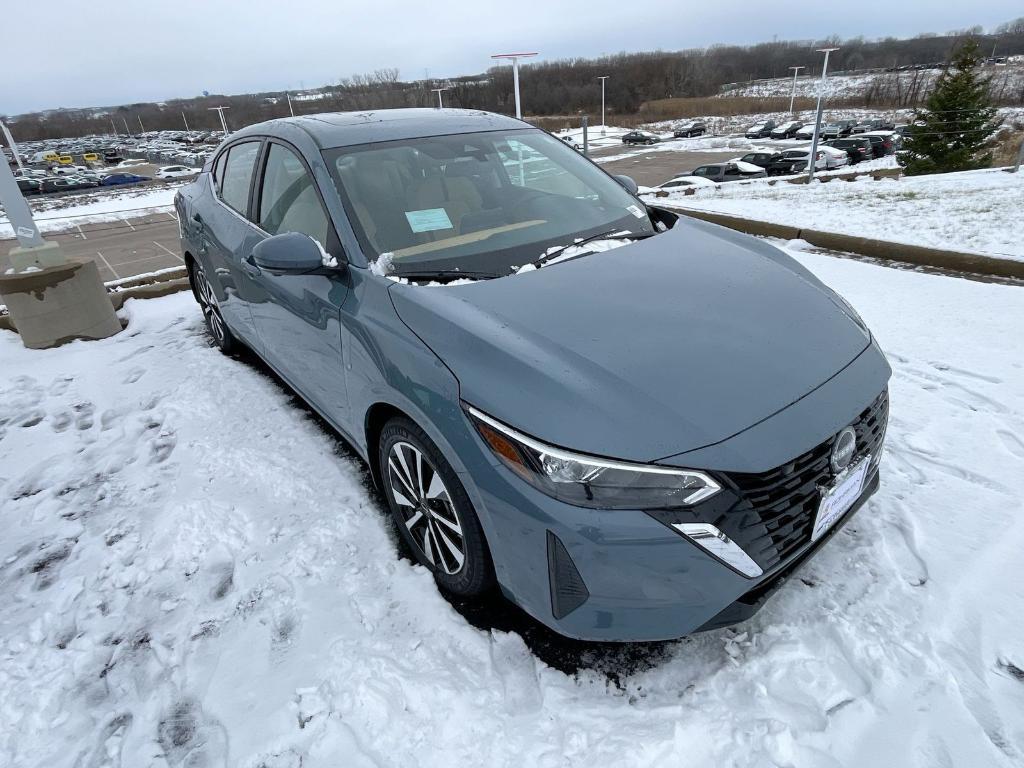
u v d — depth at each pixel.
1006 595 1.94
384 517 2.53
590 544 1.53
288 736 1.69
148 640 2.06
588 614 1.61
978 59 19.80
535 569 1.65
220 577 2.29
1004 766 1.49
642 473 1.50
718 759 1.54
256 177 3.12
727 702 1.68
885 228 6.33
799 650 1.81
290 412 3.44
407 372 1.90
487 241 2.38
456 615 2.03
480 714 1.70
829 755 1.54
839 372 1.81
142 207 29.81
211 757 1.66
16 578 2.41
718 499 1.51
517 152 2.97
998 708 1.62
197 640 2.03
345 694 1.78
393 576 2.21
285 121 3.08
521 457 1.60
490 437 1.66
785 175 26.22
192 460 3.06
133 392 3.88
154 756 1.68
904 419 2.92
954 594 1.96
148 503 2.79
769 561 1.61
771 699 1.68
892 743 1.55
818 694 1.69
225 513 2.63
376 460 2.37
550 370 1.68
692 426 1.55
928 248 5.12
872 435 1.86
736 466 1.52
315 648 1.95
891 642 1.81
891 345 3.67
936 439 2.75
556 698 1.73
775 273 2.27
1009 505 2.31
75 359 4.48
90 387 4.02
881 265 5.19
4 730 1.80
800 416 1.64
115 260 19.83
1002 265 4.66
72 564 2.45
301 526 2.52
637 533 1.51
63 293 4.61
